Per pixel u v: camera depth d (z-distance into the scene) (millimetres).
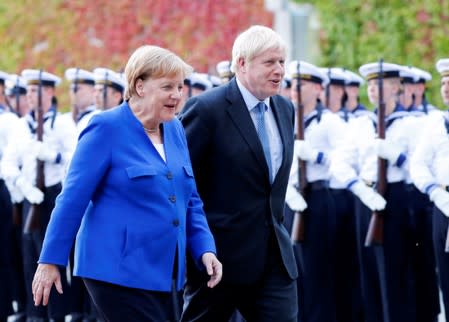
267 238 18859
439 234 25922
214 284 17250
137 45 51062
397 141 27969
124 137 16562
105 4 51375
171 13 50500
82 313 30797
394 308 27578
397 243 27469
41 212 30812
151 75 16516
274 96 19547
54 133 31094
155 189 16500
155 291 16484
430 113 28344
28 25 52594
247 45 18703
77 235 16781
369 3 44938
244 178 18766
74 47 51938
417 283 28328
